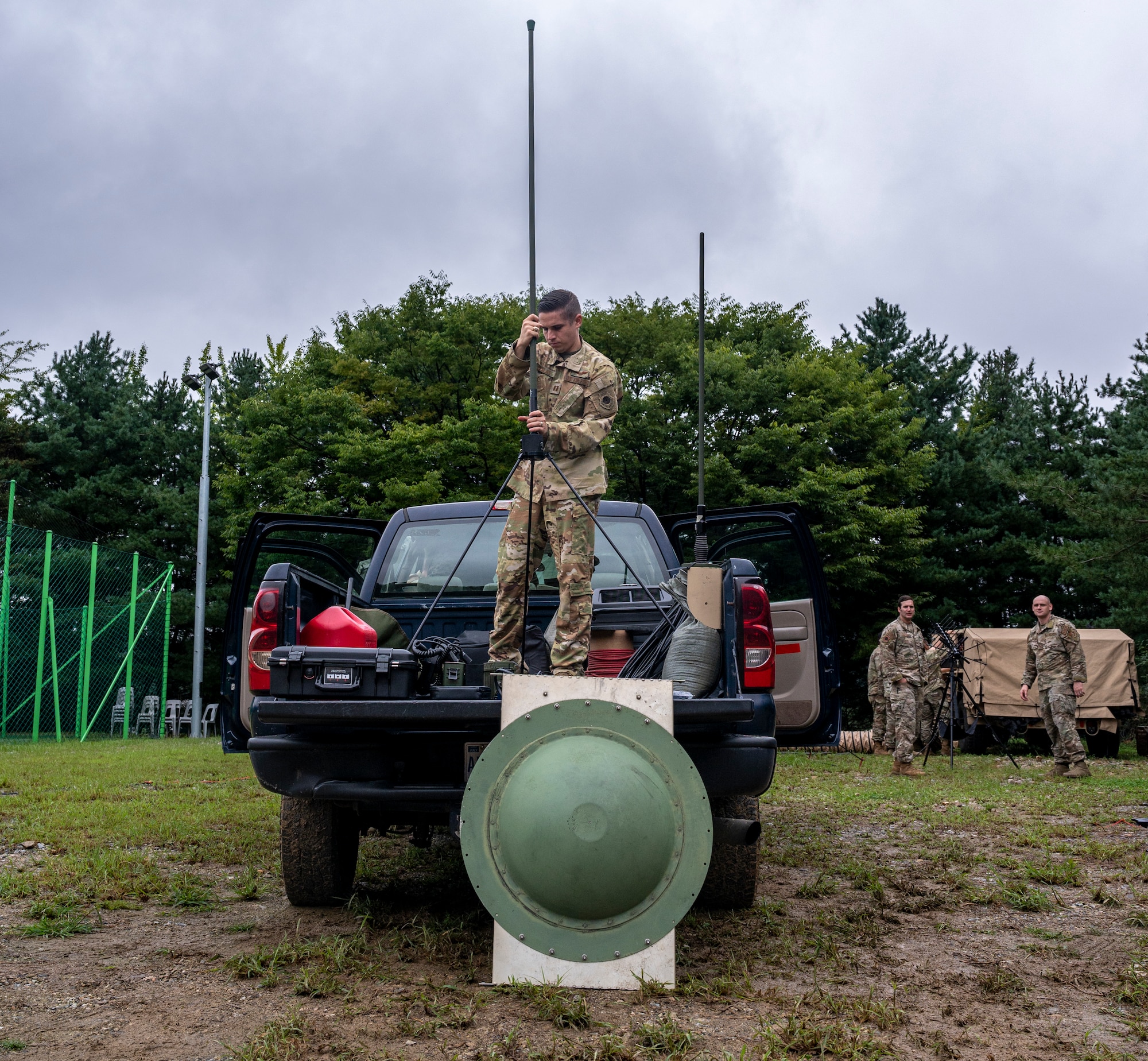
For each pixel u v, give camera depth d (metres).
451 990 3.25
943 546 30.12
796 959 3.75
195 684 23.53
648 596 4.50
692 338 27.55
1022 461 30.67
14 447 36.78
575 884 3.17
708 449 25.61
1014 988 3.44
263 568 18.48
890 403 29.28
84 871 5.20
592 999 3.21
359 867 5.48
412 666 3.72
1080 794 9.10
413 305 30.33
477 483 26.09
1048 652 11.38
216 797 8.53
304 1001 3.21
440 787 3.84
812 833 6.92
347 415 26.84
